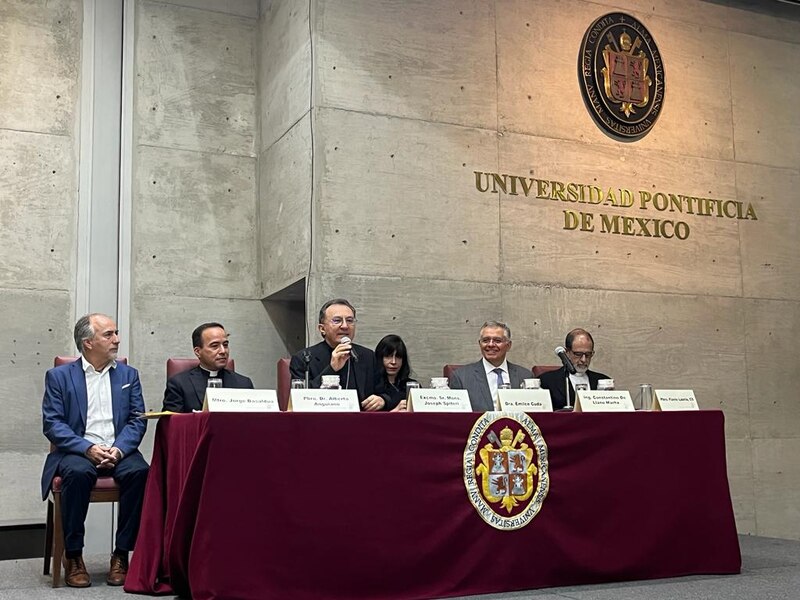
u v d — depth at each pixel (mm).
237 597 3506
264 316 6992
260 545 3570
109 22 6867
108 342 4738
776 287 7840
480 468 3994
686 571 4434
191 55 7016
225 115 7066
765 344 7715
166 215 6793
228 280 6922
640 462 4387
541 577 4066
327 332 5160
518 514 4051
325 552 3664
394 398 5262
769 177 7957
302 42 6469
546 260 6926
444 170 6645
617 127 7340
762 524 7488
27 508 6270
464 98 6785
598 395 4480
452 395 4105
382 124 6473
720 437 4637
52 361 6449
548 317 6879
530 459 4113
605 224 7191
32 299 6438
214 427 3562
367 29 6512
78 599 3883
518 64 7031
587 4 7383
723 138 7793
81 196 6641
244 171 7070
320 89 6297
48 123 6621
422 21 6711
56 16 6734
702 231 7582
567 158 7125
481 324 6625
